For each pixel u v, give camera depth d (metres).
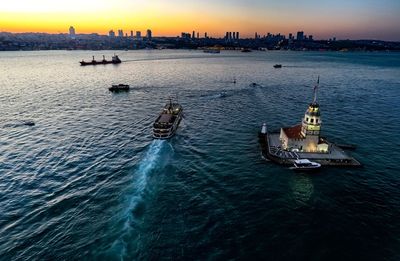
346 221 53.59
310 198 61.44
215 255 45.00
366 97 166.88
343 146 89.44
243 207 57.78
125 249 46.03
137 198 60.06
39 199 60.06
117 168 74.06
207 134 101.38
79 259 44.19
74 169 73.44
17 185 65.50
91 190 63.56
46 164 76.12
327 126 112.06
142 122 114.69
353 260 44.38
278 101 154.50
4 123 111.75
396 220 53.97
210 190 64.00
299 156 80.38
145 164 76.12
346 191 64.38
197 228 51.19
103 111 131.62
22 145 89.19
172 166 75.56
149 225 51.84
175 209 56.72
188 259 44.19
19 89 184.62
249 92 178.62
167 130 94.88
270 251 45.97
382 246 47.25
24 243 47.69
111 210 56.31
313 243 47.81
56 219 53.66
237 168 75.06
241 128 108.25
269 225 52.28
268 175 71.50
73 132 101.88
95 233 49.84
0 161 77.44
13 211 55.97
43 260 44.16
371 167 76.31
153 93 175.75
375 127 110.81
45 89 185.88
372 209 57.47
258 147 89.38
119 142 92.62
